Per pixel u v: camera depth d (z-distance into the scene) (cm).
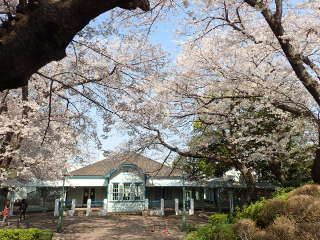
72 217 2086
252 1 599
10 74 169
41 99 895
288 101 759
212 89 973
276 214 643
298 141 1139
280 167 1283
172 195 2705
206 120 1154
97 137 937
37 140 961
